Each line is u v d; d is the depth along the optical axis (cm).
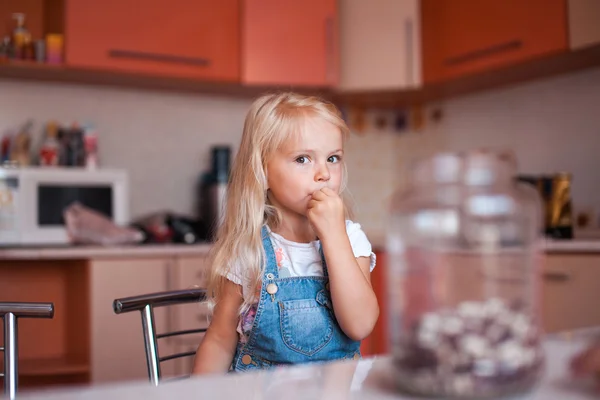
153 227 265
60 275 250
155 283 237
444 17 286
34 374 228
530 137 287
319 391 52
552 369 58
